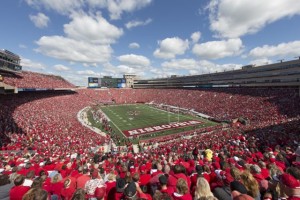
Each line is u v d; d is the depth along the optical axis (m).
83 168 8.28
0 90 35.41
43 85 59.25
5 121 31.53
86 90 97.12
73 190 5.50
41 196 3.46
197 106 64.62
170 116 57.09
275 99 47.84
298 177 4.08
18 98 48.69
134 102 95.25
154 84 131.25
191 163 9.24
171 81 118.88
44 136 28.98
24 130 29.81
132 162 12.24
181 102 75.62
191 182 5.78
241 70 71.12
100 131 39.66
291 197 3.81
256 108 47.19
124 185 4.59
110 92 103.81
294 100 43.44
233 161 9.20
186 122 48.56
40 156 17.94
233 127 37.66
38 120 37.22
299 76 48.69
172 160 11.76
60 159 15.65
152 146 28.64
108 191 5.03
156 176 5.62
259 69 62.97
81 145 27.08
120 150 27.78
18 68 52.09
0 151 20.38
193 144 23.58
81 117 52.12
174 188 4.76
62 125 37.25
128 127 44.00
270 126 26.81
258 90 58.94
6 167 10.53
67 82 86.44
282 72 54.03
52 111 48.78
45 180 6.66
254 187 4.24
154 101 89.25
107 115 58.50
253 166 5.98
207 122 48.31
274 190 4.34
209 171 6.62
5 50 44.62
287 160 9.01
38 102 52.03
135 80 142.75
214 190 4.74
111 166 11.99
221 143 20.86
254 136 22.31
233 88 70.81
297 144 15.96
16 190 4.68
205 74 92.06
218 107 57.28
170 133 39.16
